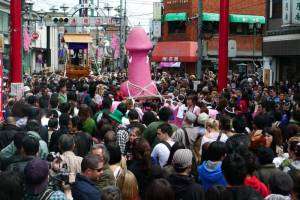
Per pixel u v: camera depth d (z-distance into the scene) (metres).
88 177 6.57
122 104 12.33
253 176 6.83
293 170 6.52
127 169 7.48
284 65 31.25
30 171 5.66
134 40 20.66
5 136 9.45
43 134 9.91
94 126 10.71
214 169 7.15
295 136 9.18
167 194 5.34
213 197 5.94
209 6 53.97
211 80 28.86
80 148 9.32
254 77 35.34
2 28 41.91
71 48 45.78
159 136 9.10
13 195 5.41
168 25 56.69
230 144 7.93
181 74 52.62
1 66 16.94
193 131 10.20
